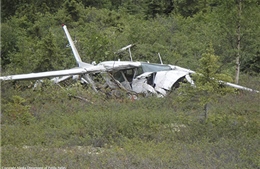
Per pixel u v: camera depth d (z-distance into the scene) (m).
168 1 75.44
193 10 73.19
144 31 52.09
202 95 26.78
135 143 22.48
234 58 43.00
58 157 19.48
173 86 36.16
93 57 47.66
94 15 67.06
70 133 24.23
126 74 38.41
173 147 21.80
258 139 23.16
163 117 26.98
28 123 26.97
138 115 26.97
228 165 19.08
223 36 43.12
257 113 29.89
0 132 23.62
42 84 35.47
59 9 70.12
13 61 48.03
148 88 36.16
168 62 47.53
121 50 44.22
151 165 18.67
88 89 35.84
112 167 18.45
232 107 30.45
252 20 42.31
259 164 19.28
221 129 24.67
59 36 54.81
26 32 60.41
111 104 31.53
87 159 19.31
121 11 73.06
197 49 48.81
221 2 42.78
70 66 47.12
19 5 73.31
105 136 23.69
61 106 30.61
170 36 54.09
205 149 21.20
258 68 48.66
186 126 25.44
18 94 32.88
